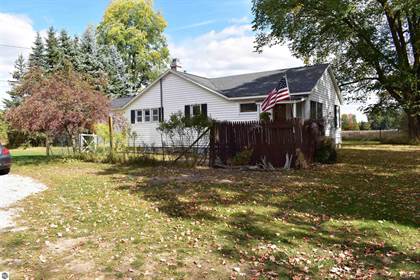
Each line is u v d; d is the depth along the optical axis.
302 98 17.44
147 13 43.78
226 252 4.45
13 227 5.46
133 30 42.84
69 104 15.36
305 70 21.66
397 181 9.54
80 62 37.75
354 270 3.94
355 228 5.50
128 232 5.24
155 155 15.02
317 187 8.76
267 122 12.75
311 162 13.74
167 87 22.55
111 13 43.25
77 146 17.98
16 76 38.12
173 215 6.27
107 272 3.82
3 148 12.16
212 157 13.67
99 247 4.59
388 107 26.55
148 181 10.05
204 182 9.72
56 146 27.44
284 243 4.82
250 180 9.98
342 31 22.48
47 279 3.64
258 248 4.60
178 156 14.32
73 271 3.84
